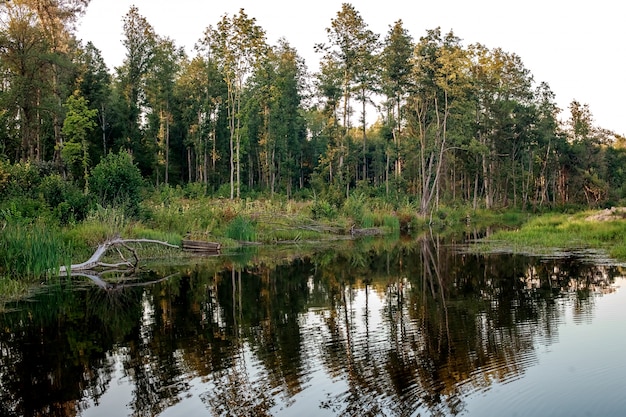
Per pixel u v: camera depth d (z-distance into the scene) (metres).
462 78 45.19
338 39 44.41
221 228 28.05
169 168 55.88
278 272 17.72
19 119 38.47
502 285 14.37
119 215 22.69
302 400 6.59
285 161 58.06
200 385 7.26
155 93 51.72
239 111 44.81
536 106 57.19
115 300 13.18
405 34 47.31
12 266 15.85
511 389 6.73
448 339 9.16
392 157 59.34
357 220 35.28
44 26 36.22
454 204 52.22
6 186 21.97
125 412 6.45
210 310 12.02
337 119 48.06
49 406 6.68
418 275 16.56
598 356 7.96
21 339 9.80
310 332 9.94
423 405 6.32
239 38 41.94
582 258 19.12
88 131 46.41
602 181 59.59
